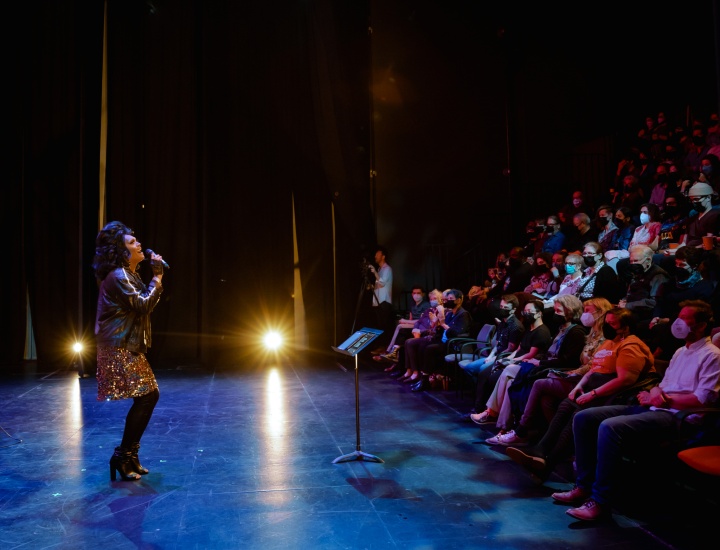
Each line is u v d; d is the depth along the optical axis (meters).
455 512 3.31
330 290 10.38
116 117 9.04
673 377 3.43
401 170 11.02
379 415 5.66
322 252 10.35
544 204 11.07
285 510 3.36
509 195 10.97
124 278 3.84
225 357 9.71
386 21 11.12
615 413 3.36
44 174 8.96
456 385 6.49
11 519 3.27
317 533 3.06
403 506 3.40
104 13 8.86
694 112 9.77
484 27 11.21
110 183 8.95
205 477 3.92
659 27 10.34
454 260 10.96
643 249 5.14
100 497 3.58
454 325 6.94
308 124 10.25
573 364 4.52
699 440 3.15
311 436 4.91
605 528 3.08
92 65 8.59
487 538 2.98
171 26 9.31
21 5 8.92
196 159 9.33
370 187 10.70
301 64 10.20
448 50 11.17
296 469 4.07
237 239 9.84
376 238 10.69
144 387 3.89
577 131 11.17
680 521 3.16
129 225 9.03
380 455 4.38
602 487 3.16
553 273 6.78
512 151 10.37
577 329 4.58
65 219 8.95
